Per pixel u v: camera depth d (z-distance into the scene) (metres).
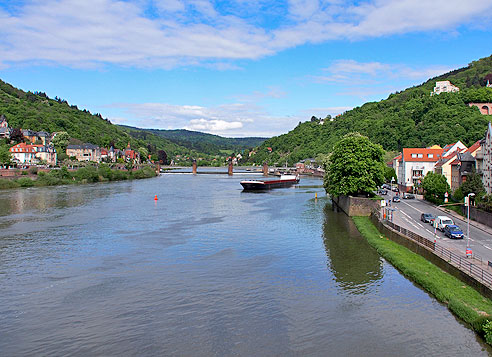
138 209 100.12
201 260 53.47
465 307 34.97
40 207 100.38
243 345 31.02
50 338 32.38
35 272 48.34
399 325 33.97
